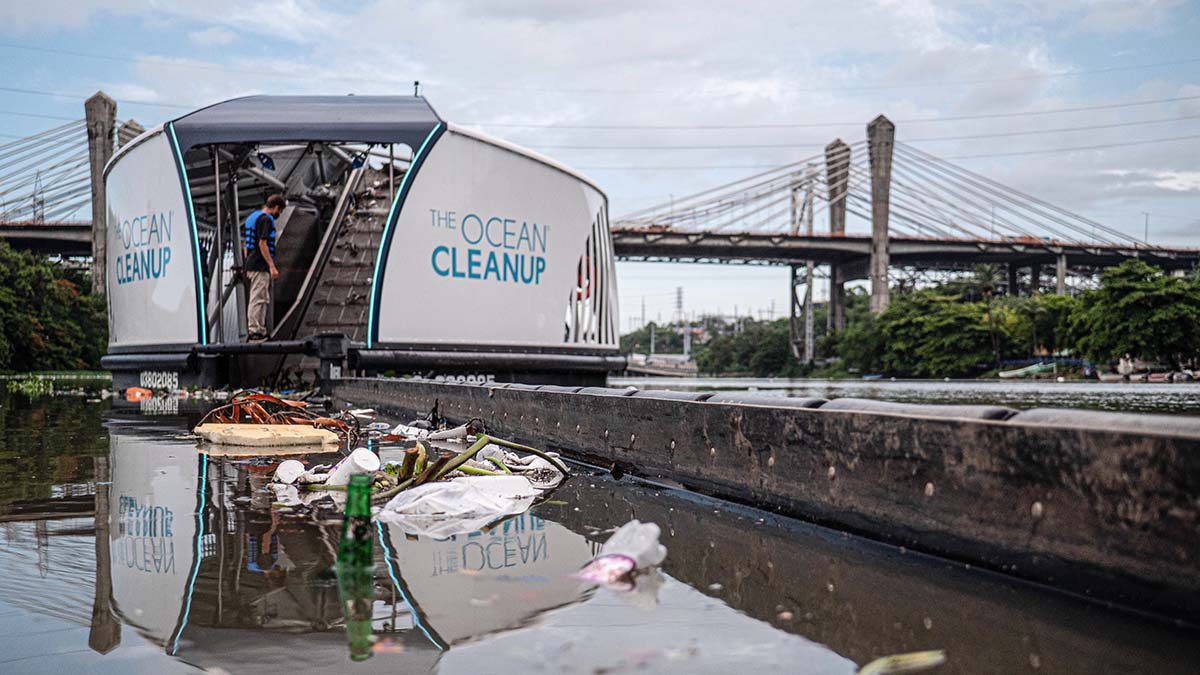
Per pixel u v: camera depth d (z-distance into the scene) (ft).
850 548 8.57
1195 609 5.61
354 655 5.31
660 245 320.50
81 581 7.16
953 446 7.74
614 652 5.35
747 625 5.96
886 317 321.11
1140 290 216.54
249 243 38.32
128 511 10.60
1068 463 6.56
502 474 12.85
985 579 7.20
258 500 11.57
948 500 7.81
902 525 8.36
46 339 197.77
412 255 36.86
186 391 40.09
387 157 47.39
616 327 49.93
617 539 7.90
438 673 4.95
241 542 8.72
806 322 385.50
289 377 42.75
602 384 47.62
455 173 37.86
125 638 5.66
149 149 39.52
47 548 8.44
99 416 29.84
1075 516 6.51
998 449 7.23
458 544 8.77
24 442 20.18
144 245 40.70
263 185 47.19
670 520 10.23
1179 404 47.83
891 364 316.60
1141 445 5.98
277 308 45.39
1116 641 5.48
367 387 32.04
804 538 9.12
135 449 18.52
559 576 7.40
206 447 19.01
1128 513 6.08
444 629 5.81
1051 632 5.70
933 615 6.15
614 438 14.94
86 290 241.76
